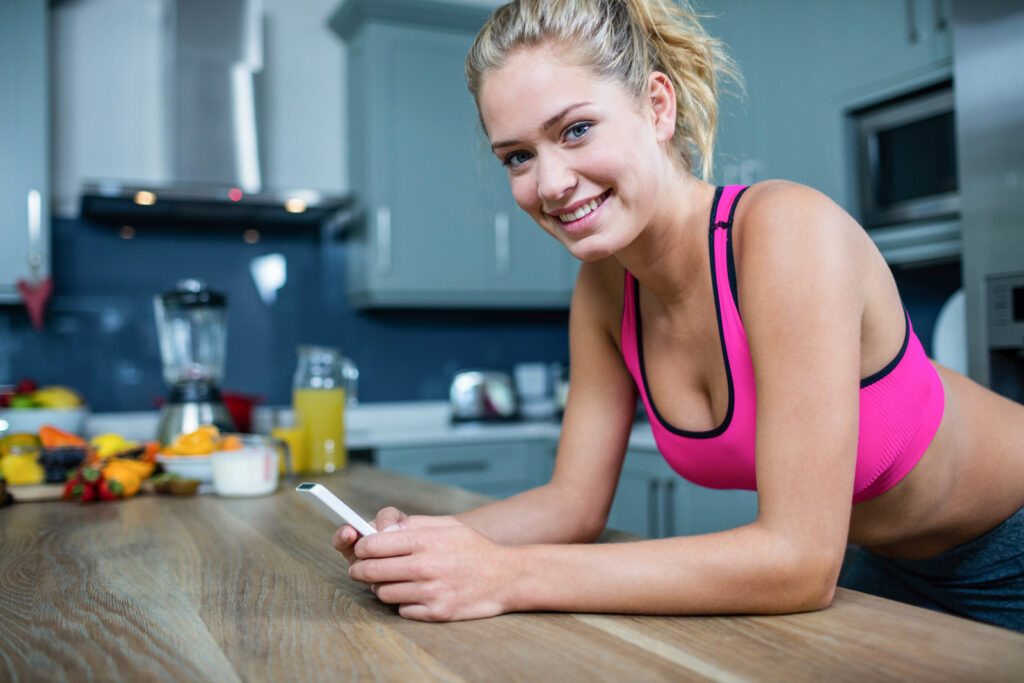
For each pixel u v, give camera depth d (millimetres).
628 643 631
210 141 3047
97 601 796
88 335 2992
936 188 2283
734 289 813
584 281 1041
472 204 3277
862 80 2449
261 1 3154
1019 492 982
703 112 890
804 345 709
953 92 2223
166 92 3047
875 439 842
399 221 3156
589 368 1043
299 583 854
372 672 579
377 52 3141
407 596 711
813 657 584
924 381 865
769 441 717
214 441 1667
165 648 645
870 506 929
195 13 3064
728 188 852
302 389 1864
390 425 3412
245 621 716
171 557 1000
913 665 562
